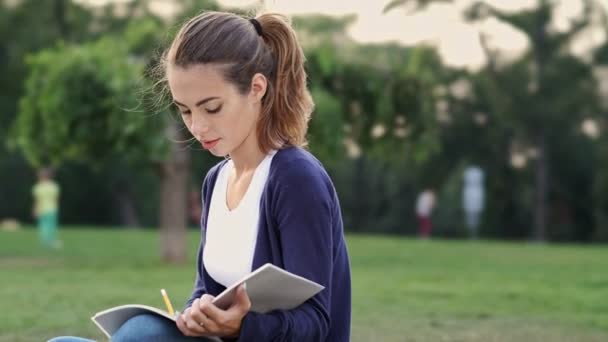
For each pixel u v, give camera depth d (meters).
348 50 17.84
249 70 2.91
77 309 9.55
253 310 2.80
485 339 7.76
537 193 44.06
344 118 17.31
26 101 16.22
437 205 43.78
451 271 15.67
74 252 19.77
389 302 10.65
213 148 2.94
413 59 18.12
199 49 2.86
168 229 16.89
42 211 22.03
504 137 44.38
